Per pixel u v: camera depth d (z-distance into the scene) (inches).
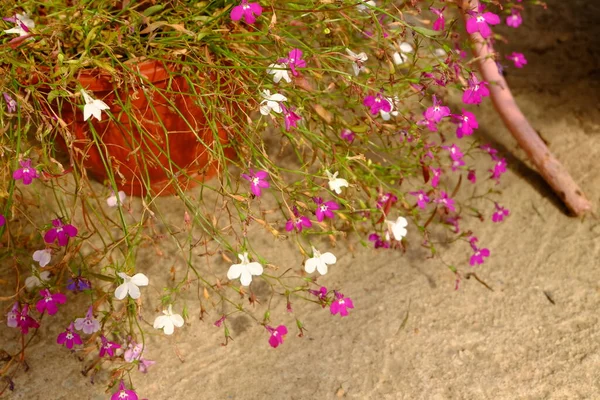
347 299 26.7
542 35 38.7
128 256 25.7
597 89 36.5
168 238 30.7
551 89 36.6
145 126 27.8
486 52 32.8
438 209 32.1
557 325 29.3
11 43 26.2
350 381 27.9
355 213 29.8
